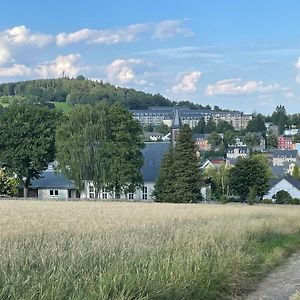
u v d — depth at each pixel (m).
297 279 14.09
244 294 11.86
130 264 10.23
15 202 60.97
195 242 13.76
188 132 83.19
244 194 92.44
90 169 79.31
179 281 10.09
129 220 24.33
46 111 90.31
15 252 10.12
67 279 8.52
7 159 86.94
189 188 81.56
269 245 20.55
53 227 18.58
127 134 79.12
